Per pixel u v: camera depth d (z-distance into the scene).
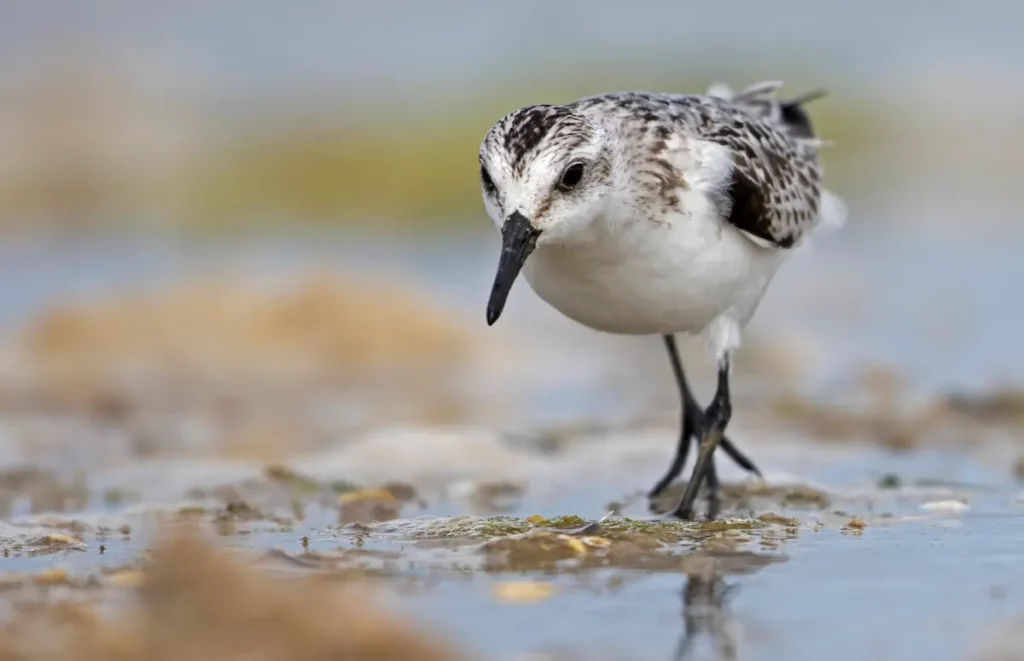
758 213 9.29
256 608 6.18
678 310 9.22
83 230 25.23
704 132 9.20
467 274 21.08
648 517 9.09
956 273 20.59
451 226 25.66
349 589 6.59
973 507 9.12
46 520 8.93
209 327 17.58
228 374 16.05
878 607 6.52
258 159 28.84
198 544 6.73
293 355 16.84
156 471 10.99
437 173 27.83
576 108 8.85
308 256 22.41
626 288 9.00
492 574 7.10
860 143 29.94
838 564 7.35
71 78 33.47
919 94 32.72
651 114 9.05
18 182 27.55
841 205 11.09
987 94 32.66
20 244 24.09
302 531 8.47
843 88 32.66
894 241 23.28
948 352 15.84
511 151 8.14
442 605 6.54
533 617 6.36
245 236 24.88
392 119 30.94
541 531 8.05
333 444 12.47
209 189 27.42
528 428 12.76
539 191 8.12
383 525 8.38
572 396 14.65
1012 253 21.88
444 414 13.81
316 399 14.74
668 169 8.80
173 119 31.72
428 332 17.30
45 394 14.94
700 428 10.28
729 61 33.56
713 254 9.02
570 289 9.12
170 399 14.76
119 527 8.74
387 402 14.52
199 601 6.25
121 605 6.46
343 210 26.70
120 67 34.72
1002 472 10.55
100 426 13.41
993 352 15.77
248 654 5.78
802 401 13.59
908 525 8.47
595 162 8.25
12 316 18.50
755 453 11.44
